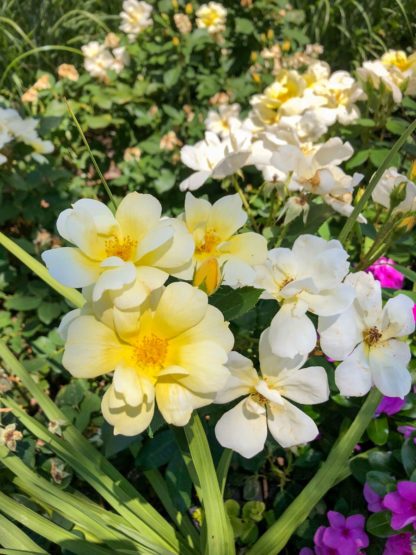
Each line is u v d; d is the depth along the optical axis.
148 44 0.70
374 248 0.38
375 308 0.28
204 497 0.29
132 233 0.24
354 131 0.55
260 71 0.68
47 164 0.52
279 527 0.31
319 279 0.26
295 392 0.27
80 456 0.33
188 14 0.73
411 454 0.32
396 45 0.89
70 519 0.31
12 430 0.32
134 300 0.21
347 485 0.37
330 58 0.87
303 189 0.37
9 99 0.72
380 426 0.35
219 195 0.58
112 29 0.92
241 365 0.26
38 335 0.49
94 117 0.63
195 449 0.28
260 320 0.35
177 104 0.71
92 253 0.23
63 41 0.88
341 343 0.26
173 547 0.33
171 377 0.23
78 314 0.24
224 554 0.29
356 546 0.33
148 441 0.36
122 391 0.21
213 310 0.23
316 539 0.34
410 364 0.35
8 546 0.30
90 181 0.64
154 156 0.61
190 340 0.23
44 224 0.53
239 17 0.74
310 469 0.38
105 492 0.33
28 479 0.32
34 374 0.45
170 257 0.23
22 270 0.50
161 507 0.42
